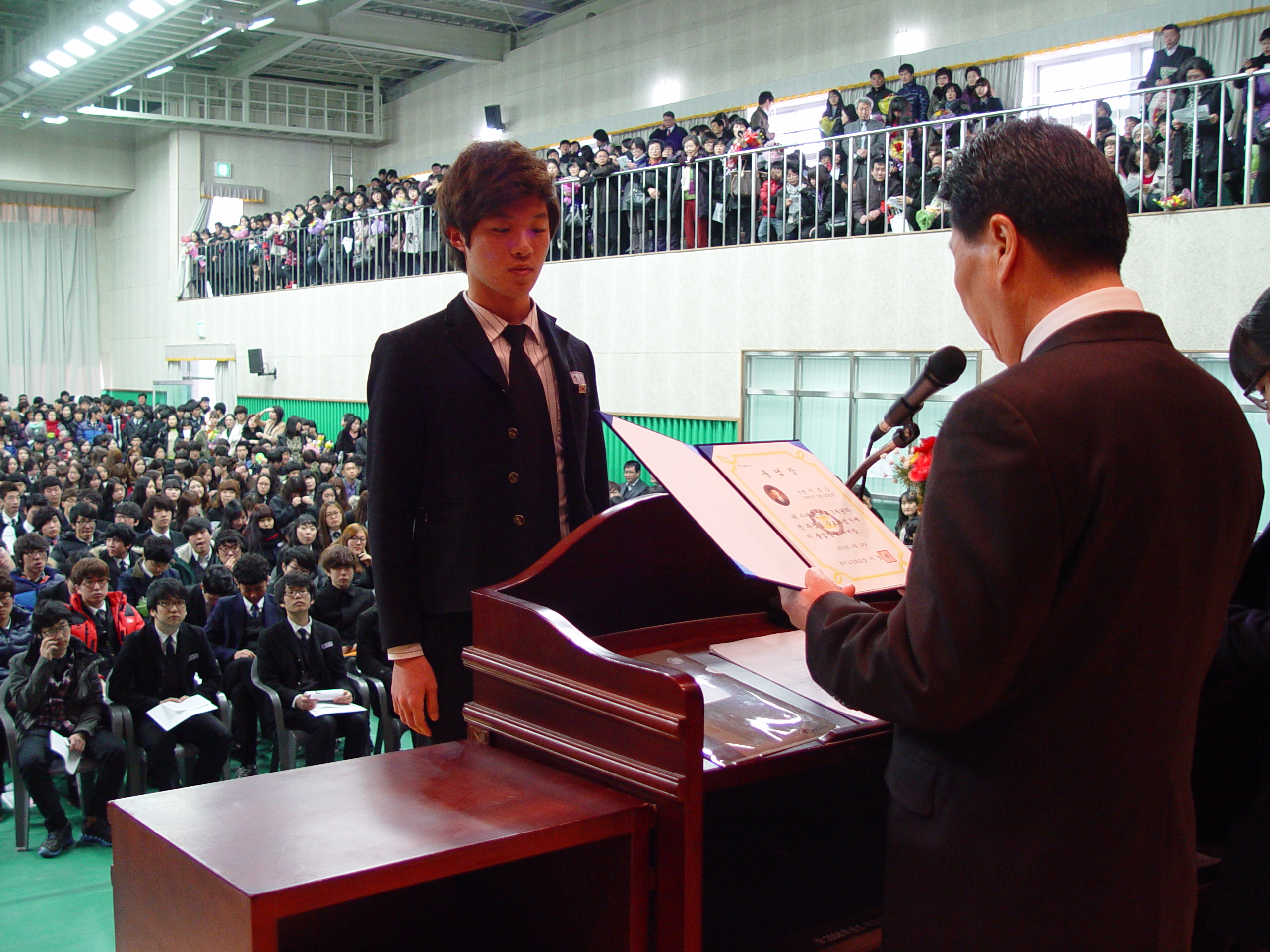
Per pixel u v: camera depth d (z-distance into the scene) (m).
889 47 13.11
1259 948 1.68
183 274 21.27
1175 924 1.16
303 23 17.19
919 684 1.10
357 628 5.52
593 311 12.27
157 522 7.57
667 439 1.56
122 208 23.92
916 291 9.40
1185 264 7.79
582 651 1.39
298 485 9.21
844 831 1.98
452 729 1.84
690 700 1.24
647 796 1.29
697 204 11.20
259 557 5.62
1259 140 7.52
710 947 1.62
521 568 1.86
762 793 1.89
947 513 1.11
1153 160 8.08
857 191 9.98
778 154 10.58
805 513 1.57
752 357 10.77
